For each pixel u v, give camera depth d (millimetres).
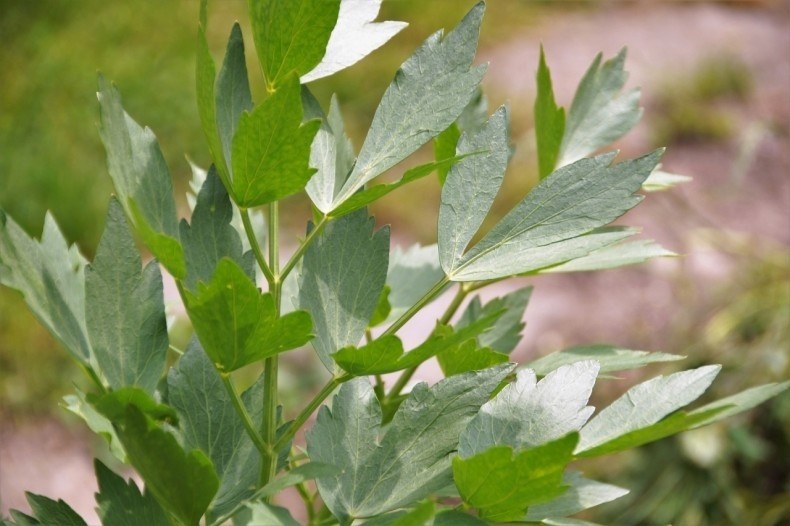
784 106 3756
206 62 727
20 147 3057
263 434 762
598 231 819
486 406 761
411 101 775
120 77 3299
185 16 3633
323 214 779
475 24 772
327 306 771
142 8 3615
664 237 2961
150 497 762
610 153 766
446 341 723
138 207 722
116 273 765
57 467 2479
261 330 716
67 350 751
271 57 765
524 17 4301
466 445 754
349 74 3607
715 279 2740
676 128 3578
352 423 761
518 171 3301
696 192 3258
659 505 1998
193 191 927
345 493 749
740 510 1966
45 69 3301
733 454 2014
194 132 3254
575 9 4438
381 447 754
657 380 761
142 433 697
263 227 905
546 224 766
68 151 3092
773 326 2119
